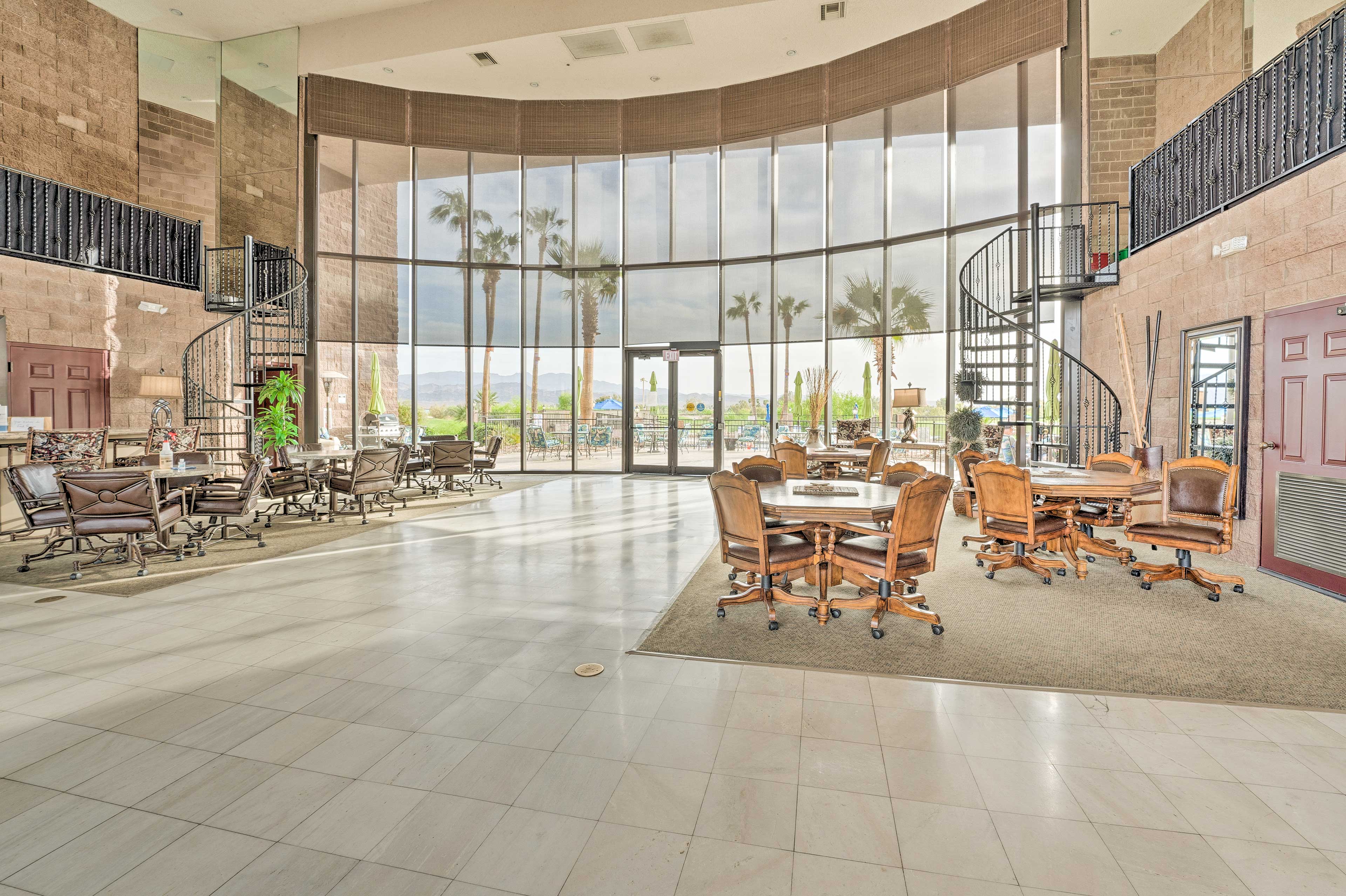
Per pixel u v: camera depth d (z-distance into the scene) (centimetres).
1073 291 752
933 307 930
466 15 942
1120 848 181
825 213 1027
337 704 271
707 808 200
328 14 975
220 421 1012
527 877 170
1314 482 438
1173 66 809
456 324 1140
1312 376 441
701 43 945
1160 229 641
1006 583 462
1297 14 668
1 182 780
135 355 912
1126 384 659
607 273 1162
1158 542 447
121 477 488
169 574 492
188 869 173
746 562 378
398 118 1085
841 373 1040
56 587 455
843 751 233
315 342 1052
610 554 561
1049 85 819
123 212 898
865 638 350
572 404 1177
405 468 856
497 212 1148
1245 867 174
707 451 1142
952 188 902
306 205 1045
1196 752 232
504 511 791
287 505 770
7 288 782
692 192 1124
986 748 235
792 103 1034
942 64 898
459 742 239
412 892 165
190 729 249
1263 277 488
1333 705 268
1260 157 503
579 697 278
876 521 372
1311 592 435
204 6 945
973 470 488
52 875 171
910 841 184
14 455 641
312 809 199
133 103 977
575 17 902
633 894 164
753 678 298
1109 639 346
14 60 844
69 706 268
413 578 480
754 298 1098
